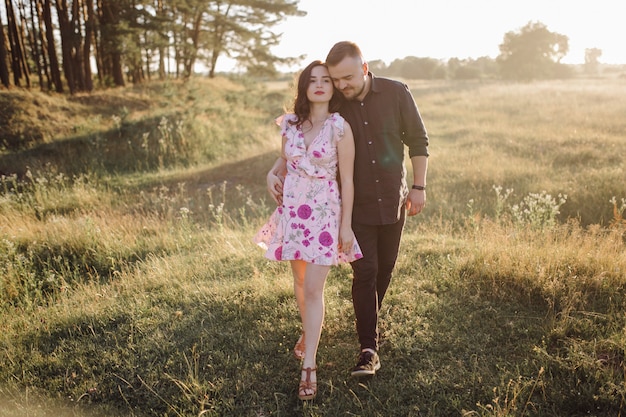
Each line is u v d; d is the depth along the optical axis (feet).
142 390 10.10
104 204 32.17
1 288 15.58
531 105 72.79
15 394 10.02
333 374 10.34
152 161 46.26
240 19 114.32
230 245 18.53
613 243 16.12
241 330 12.08
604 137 44.32
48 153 46.88
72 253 19.66
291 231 9.62
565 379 9.49
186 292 14.35
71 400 9.88
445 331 11.53
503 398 9.12
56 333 12.55
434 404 9.02
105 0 88.38
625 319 11.27
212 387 9.89
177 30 97.55
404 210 10.42
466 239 18.89
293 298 13.52
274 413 9.29
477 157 39.88
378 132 9.72
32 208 30.12
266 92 94.63
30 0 92.22
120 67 95.55
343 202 9.52
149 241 20.86
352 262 9.96
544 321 11.62
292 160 9.63
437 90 112.68
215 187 36.60
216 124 55.42
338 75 9.30
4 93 57.26
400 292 13.64
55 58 79.51
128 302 13.97
